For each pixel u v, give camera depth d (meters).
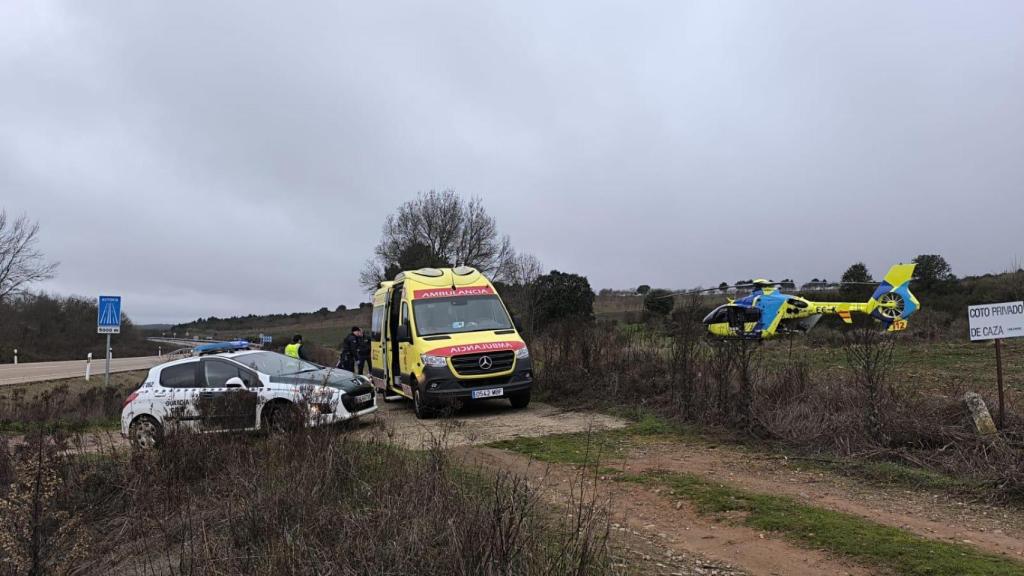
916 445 7.05
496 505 3.89
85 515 5.15
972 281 30.58
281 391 9.92
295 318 107.56
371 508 4.59
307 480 5.23
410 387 12.41
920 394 8.04
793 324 20.31
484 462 7.39
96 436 7.80
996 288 26.70
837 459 7.11
